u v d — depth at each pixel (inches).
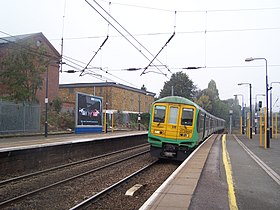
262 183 391.5
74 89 2679.6
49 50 1846.7
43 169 593.6
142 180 514.0
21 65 1339.8
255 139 1374.3
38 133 1320.1
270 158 656.4
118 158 805.9
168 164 713.6
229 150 808.9
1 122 1219.9
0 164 501.4
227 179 401.4
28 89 1373.0
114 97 2586.1
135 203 364.8
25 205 346.0
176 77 3107.8
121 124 2375.7
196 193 316.8
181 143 698.2
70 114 1760.6
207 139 1208.8
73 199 379.6
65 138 1103.0
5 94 1405.0
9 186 437.4
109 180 504.7
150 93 3157.0
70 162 700.0
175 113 704.4
